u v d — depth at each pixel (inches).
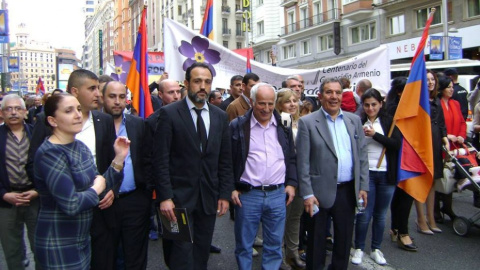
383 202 173.2
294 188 145.0
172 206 126.7
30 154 124.9
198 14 1927.9
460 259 176.6
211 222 135.3
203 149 132.9
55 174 97.3
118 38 3265.3
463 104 285.0
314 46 1253.1
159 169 128.3
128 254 135.9
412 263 173.0
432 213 211.8
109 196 117.8
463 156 206.7
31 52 5073.8
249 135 140.9
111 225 131.2
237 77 236.2
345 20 1120.8
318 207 142.6
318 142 143.9
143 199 138.3
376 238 175.3
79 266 104.3
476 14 791.7
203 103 134.9
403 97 181.6
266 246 143.5
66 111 100.5
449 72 286.2
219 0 1947.6
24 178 152.3
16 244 155.7
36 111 346.0
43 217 101.8
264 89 136.6
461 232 205.2
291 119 166.2
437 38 574.9
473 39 788.0
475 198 208.2
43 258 101.5
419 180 180.5
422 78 180.7
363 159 149.3
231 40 1980.8
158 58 378.6
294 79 202.7
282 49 1412.4
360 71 288.0
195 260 134.7
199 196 132.6
